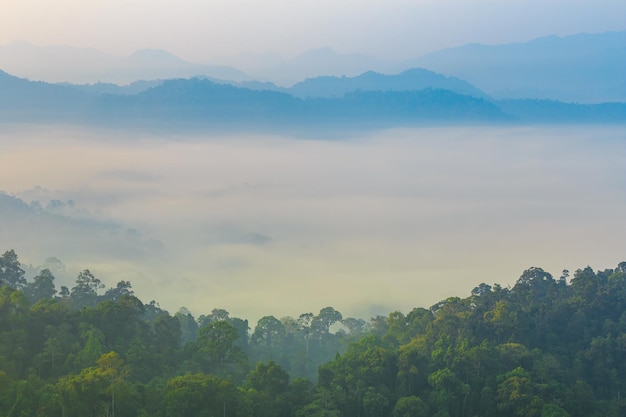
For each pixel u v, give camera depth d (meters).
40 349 104.38
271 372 100.19
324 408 95.25
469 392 102.38
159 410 87.56
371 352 107.38
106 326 111.25
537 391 102.31
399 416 98.50
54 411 83.38
